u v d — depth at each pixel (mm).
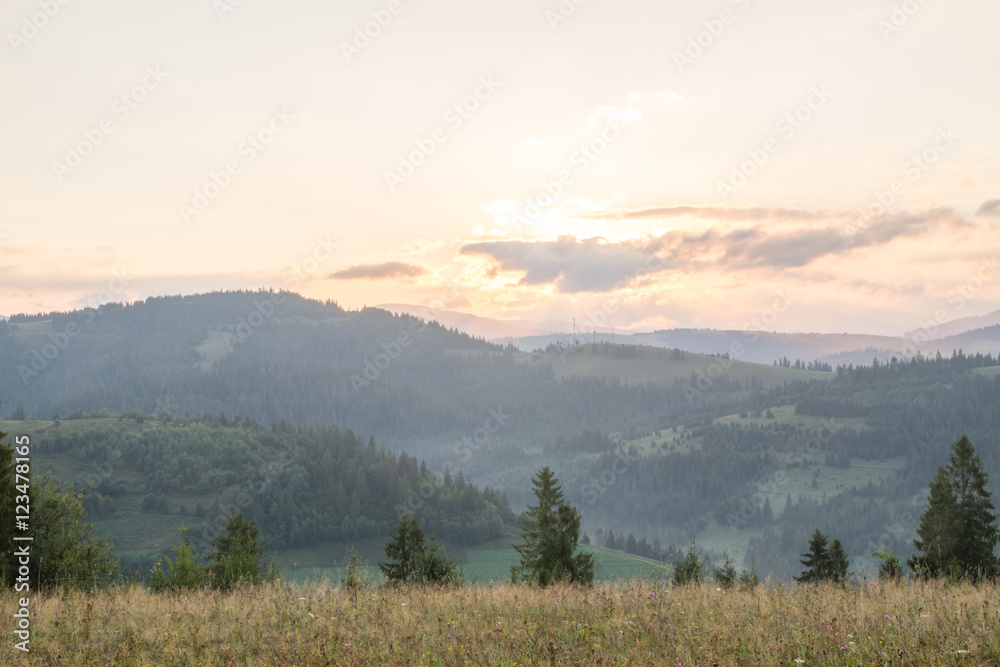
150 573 18375
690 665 7520
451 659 7992
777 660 7707
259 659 8398
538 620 10445
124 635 9719
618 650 8547
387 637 9250
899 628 8812
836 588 13742
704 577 17000
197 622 10727
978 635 8266
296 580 15320
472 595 13648
